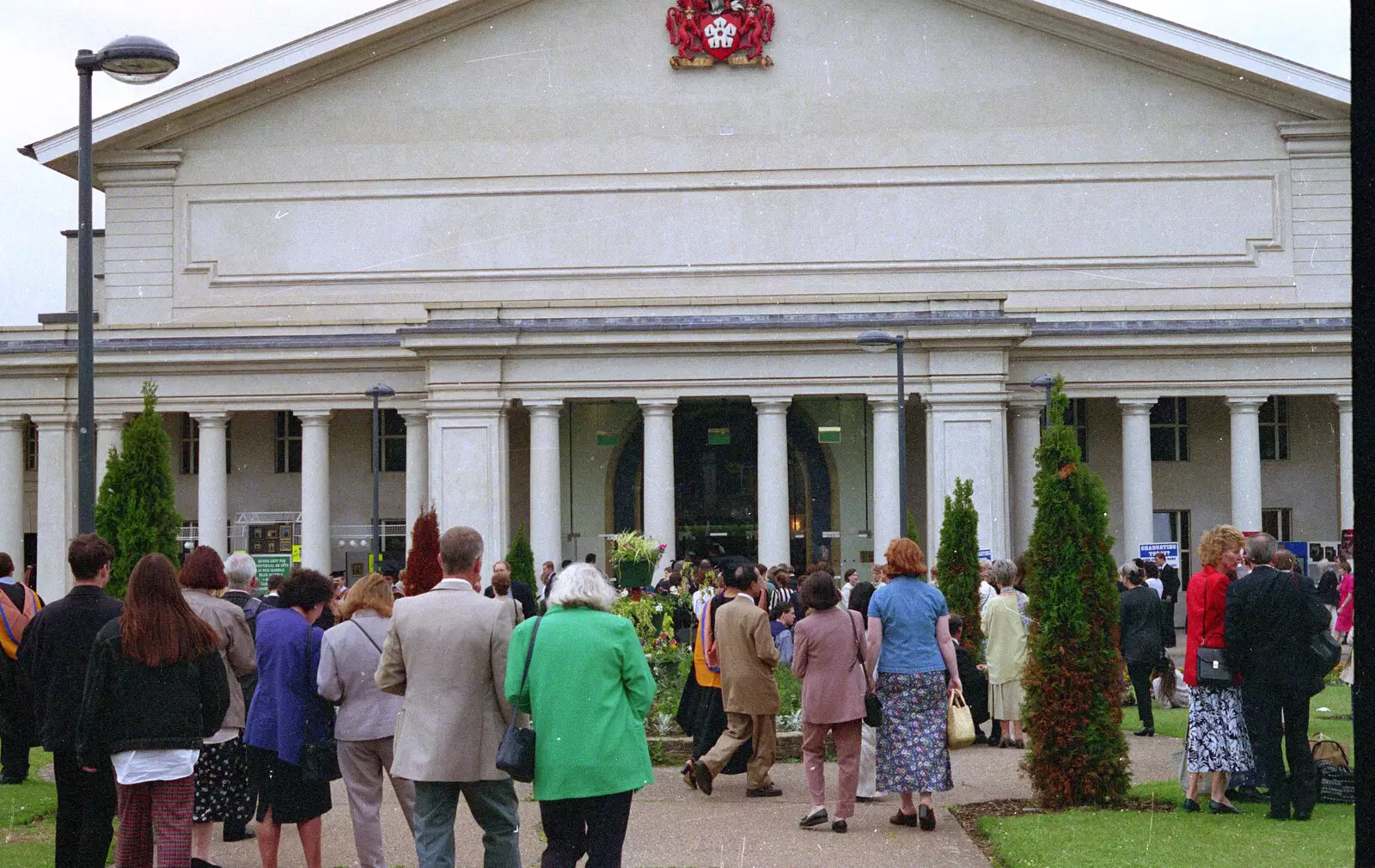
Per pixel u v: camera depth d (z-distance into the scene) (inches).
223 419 1590.8
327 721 440.1
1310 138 1652.3
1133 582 782.5
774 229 1675.7
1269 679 499.8
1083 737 543.8
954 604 839.1
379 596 441.7
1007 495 1486.2
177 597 390.9
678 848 490.9
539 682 357.7
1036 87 1669.5
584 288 1676.9
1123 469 1571.1
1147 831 484.4
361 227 1690.5
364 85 1696.6
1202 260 1656.0
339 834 531.8
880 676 520.4
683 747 711.7
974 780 630.5
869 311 1504.7
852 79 1678.2
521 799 591.8
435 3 1647.4
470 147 1686.8
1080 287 1659.7
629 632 365.1
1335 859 437.4
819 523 1700.3
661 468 1508.4
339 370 1581.0
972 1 1665.8
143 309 1692.9
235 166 1696.6
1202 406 1702.8
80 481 708.7
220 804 453.7
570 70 1686.8
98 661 384.8
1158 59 1657.2
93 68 725.3
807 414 1702.8
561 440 1695.4
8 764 622.5
